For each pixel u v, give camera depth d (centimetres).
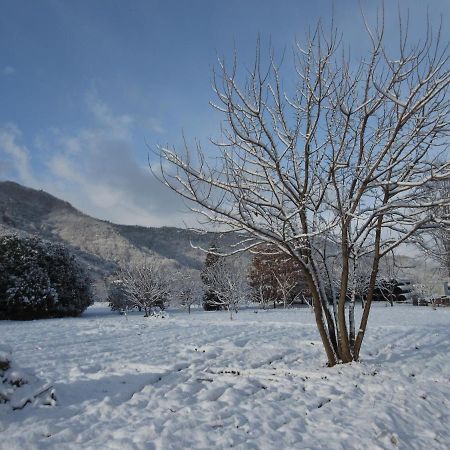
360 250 960
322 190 782
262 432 523
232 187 709
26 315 2656
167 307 4016
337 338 895
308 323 1797
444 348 1106
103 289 5512
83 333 1484
